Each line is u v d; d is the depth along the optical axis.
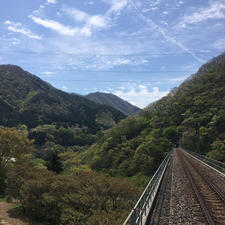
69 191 22.55
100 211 17.69
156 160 60.88
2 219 23.94
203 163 29.75
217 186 14.82
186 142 68.75
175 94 135.12
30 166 33.09
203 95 83.44
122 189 20.75
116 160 76.06
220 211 9.44
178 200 11.12
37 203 23.75
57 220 22.41
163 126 97.94
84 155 108.38
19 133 38.28
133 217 5.52
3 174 36.12
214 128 60.62
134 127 109.88
